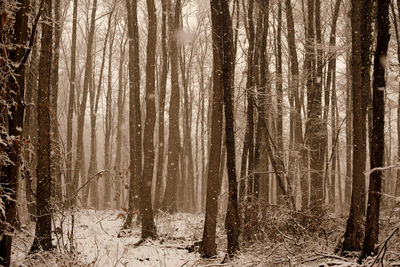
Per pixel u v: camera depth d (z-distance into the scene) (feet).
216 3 31.96
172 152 69.51
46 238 28.66
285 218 33.14
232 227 30.32
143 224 38.01
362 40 31.22
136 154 49.44
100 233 41.88
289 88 52.60
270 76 52.54
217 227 43.45
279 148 58.18
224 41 31.58
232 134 31.24
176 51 71.67
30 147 21.88
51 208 27.27
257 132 44.14
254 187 42.70
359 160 27.99
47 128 30.09
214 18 32.01
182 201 97.14
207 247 31.22
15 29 20.20
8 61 19.19
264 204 34.81
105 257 29.94
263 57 46.44
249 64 43.01
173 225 46.44
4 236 19.77
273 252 27.96
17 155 20.15
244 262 27.20
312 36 51.49
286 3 52.65
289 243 29.58
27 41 21.39
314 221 34.50
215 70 32.22
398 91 62.75
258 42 47.93
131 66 60.59
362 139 28.32
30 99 50.96
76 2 77.10
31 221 44.16
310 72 51.52
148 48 40.40
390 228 30.27
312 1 51.96
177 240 38.45
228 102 31.30
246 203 35.65
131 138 54.95
